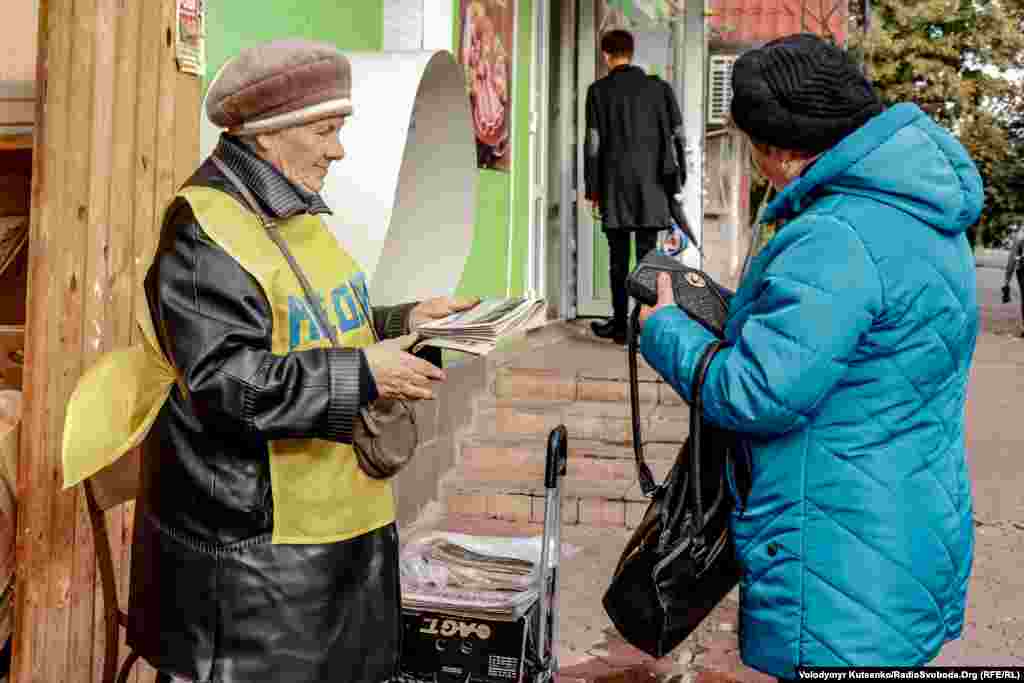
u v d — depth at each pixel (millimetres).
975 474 6496
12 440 2939
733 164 13156
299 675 2146
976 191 2201
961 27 33219
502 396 7320
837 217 2121
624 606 2508
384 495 2367
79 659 2994
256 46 2227
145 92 3162
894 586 2125
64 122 2832
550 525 2979
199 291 2066
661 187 8609
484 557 3197
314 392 2035
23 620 2777
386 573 2342
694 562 2434
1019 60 33500
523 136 8820
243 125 2221
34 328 2773
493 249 7898
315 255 2299
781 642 2188
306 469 2174
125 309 3107
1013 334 14148
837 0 13031
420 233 3996
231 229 2109
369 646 2285
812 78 2184
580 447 6617
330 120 2277
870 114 2205
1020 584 5027
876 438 2141
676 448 6625
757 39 12922
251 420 2021
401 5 5371
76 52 2869
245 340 2061
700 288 2461
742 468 2324
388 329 2525
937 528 2176
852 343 2076
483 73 7328
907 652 2141
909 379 2137
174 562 2174
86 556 3006
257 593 2133
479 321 2273
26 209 3566
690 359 2285
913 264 2105
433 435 6152
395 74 3422
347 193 3332
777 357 2088
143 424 2205
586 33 10406
